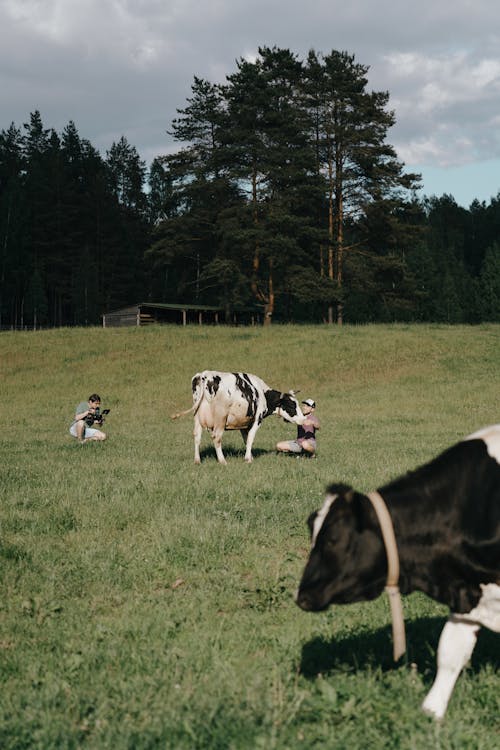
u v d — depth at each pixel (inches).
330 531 148.9
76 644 210.5
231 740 147.6
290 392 616.4
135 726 159.9
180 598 251.6
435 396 1160.2
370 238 2394.2
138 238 4220.0
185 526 334.6
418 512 153.0
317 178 2145.7
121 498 400.2
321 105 2239.2
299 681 180.1
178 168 2283.5
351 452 647.8
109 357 1531.7
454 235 5265.8
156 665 193.6
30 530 336.8
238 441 755.4
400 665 188.9
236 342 1617.9
